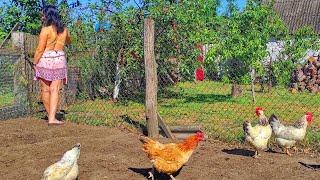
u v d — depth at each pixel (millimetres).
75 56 12031
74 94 12125
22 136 7793
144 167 5797
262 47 13477
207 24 14469
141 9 12531
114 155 6375
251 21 13508
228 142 7262
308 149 6695
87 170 5672
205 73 15250
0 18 18156
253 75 14688
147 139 5316
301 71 16547
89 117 9477
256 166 5824
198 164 5918
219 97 14250
